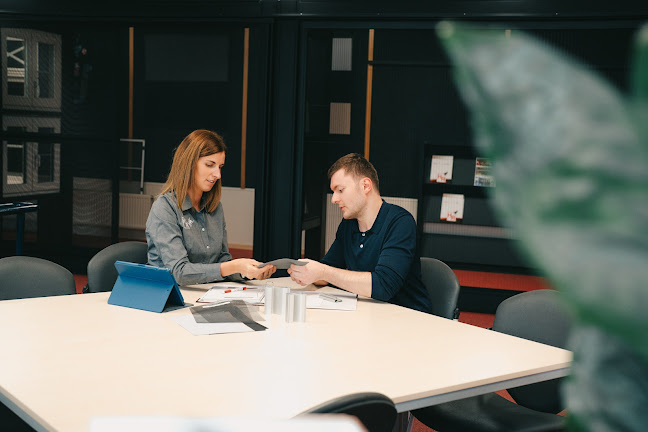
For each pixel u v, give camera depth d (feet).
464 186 19.98
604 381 0.56
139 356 5.72
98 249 20.48
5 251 20.56
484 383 5.42
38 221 20.58
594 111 0.53
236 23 16.96
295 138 17.11
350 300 8.17
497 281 18.95
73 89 20.15
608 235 0.51
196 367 5.47
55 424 4.27
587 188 0.52
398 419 6.87
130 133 23.35
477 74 0.57
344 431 1.38
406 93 19.67
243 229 24.64
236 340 6.29
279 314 7.36
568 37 16.40
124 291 7.55
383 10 16.12
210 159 8.89
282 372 5.41
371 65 19.62
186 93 22.52
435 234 20.27
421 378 5.37
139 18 17.44
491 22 15.62
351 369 5.55
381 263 8.12
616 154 0.52
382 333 6.72
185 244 9.00
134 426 1.72
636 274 0.50
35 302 7.57
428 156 20.17
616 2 14.84
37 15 17.90
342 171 8.47
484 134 0.56
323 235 18.70
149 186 23.61
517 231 0.54
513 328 7.66
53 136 20.29
